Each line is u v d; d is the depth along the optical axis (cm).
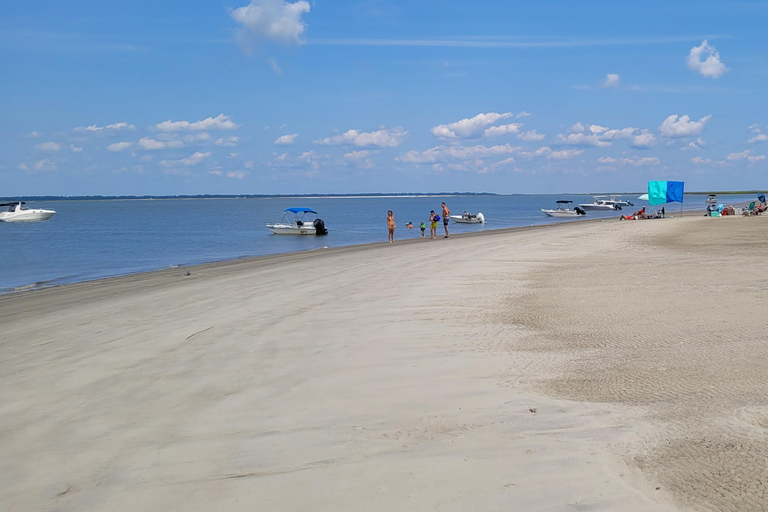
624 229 3656
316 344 830
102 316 1212
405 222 7612
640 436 452
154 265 3000
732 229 3375
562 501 361
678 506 351
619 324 879
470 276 1524
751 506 347
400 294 1259
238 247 4131
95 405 606
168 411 574
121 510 380
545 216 8919
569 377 625
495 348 770
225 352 809
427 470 411
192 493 397
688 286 1213
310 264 2186
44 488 421
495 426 490
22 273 2730
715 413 490
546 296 1173
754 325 820
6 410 606
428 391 598
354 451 452
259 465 436
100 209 17788
